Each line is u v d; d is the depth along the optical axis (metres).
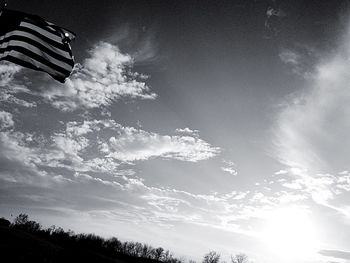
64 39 10.06
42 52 9.46
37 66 9.28
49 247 50.16
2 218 85.31
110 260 49.94
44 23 9.84
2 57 9.07
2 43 9.40
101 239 96.94
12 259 31.47
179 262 110.00
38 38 9.52
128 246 103.06
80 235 93.81
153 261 90.31
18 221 90.12
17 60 9.03
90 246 85.06
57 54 9.75
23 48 9.15
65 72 9.80
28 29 9.48
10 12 9.59
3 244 37.84
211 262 102.88
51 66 9.55
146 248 107.25
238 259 101.50
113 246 98.00
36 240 55.38
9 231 52.84
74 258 44.62
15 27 9.52
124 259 82.12
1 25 9.56
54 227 93.00
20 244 42.25
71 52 10.09
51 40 9.77
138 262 84.94
